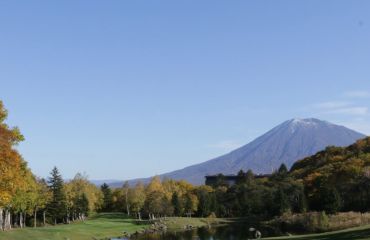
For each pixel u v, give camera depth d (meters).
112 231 108.44
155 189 172.88
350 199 126.94
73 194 145.25
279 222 119.38
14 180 44.34
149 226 130.38
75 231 94.00
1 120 43.34
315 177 153.00
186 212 178.38
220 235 100.12
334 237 51.78
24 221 117.62
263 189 187.75
